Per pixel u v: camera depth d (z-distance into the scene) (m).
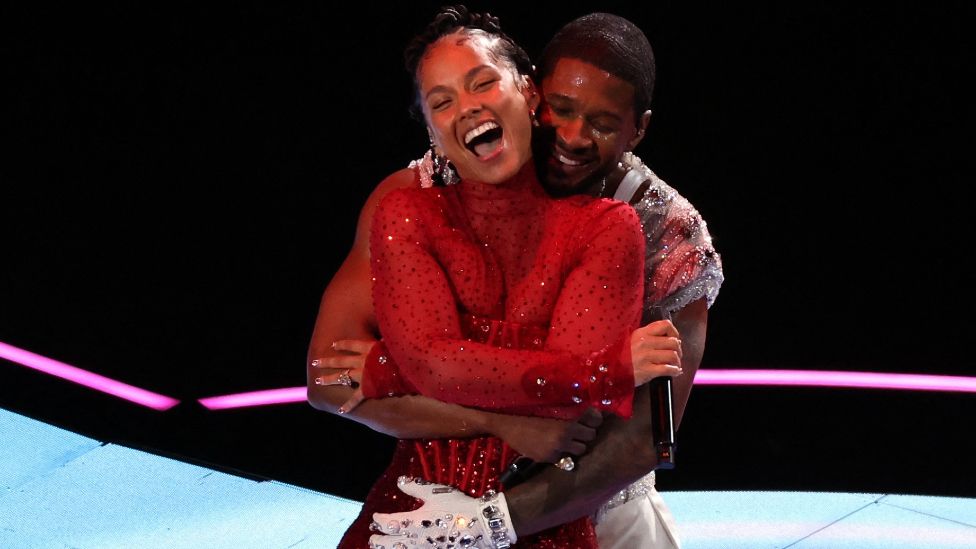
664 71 22.03
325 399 8.07
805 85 21.97
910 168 20.78
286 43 22.95
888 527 11.99
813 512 12.54
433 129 6.87
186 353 16.56
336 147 21.23
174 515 12.12
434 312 6.66
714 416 15.24
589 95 7.38
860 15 22.69
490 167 6.66
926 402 15.52
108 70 22.61
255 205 20.16
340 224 19.84
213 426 14.66
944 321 17.67
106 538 11.45
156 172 20.69
